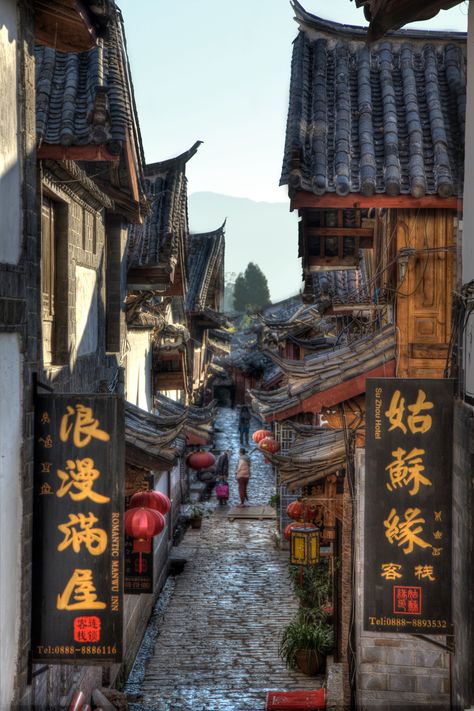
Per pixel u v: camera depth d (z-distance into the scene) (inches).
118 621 309.6
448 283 437.1
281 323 1040.2
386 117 455.5
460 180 414.3
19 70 305.6
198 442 924.6
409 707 461.1
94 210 495.5
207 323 1430.9
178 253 697.6
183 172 685.9
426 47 500.7
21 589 300.0
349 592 502.9
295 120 446.3
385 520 334.0
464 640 302.2
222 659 631.2
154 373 853.2
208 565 908.6
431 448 334.0
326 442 508.7
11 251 294.7
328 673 568.4
